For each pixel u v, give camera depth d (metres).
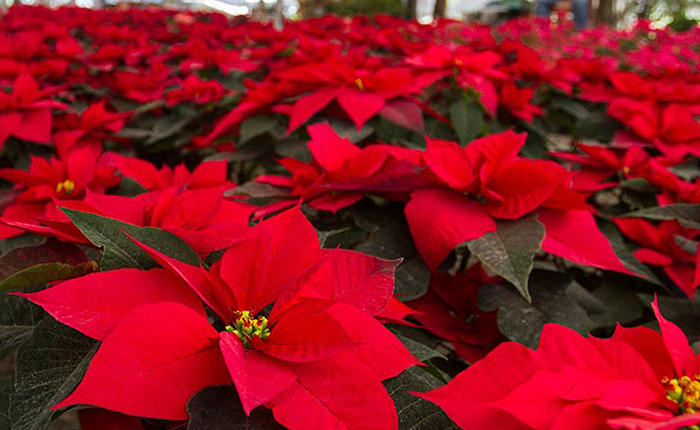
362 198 0.76
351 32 2.20
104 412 0.41
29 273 0.45
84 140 1.24
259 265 0.44
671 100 1.32
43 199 0.74
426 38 2.66
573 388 0.35
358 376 0.38
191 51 1.91
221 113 1.75
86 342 0.44
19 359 0.43
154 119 1.77
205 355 0.38
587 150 1.03
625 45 3.54
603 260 0.60
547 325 0.40
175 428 0.40
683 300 0.80
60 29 2.14
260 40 2.23
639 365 0.39
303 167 0.76
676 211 0.78
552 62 2.63
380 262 0.45
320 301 0.42
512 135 0.67
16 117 1.12
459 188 0.65
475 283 0.77
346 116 1.09
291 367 0.38
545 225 0.64
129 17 3.11
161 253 0.43
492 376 0.39
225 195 0.75
